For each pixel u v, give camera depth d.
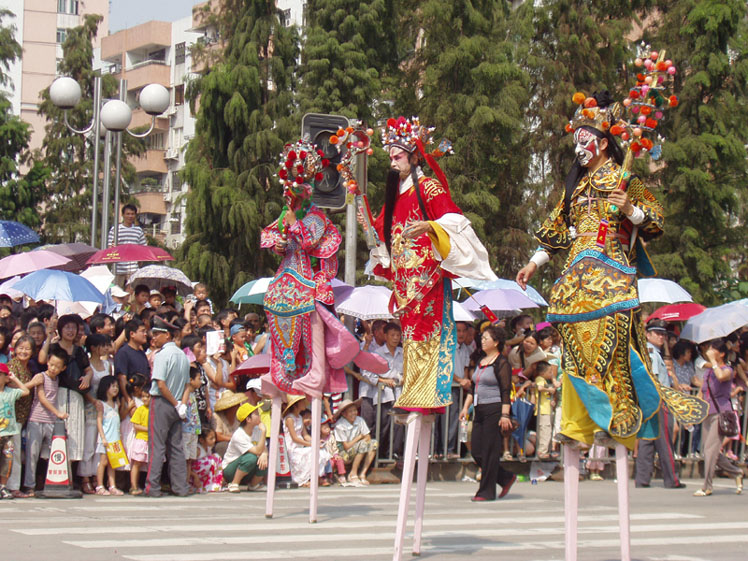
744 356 17.58
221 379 14.44
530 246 32.84
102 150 46.44
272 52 35.06
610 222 7.43
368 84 32.31
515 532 10.07
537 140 33.22
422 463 8.42
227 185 32.47
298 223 10.30
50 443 12.38
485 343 13.17
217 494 13.19
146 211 58.28
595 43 33.09
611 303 7.30
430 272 8.26
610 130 7.59
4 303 15.41
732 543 9.72
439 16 32.66
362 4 32.72
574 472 7.41
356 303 14.98
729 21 31.73
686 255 31.70
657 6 34.94
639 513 12.20
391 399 15.33
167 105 21.59
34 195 44.78
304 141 10.44
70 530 9.43
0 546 8.38
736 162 32.56
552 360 16.94
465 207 31.77
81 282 15.08
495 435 12.97
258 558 7.92
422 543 9.11
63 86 21.52
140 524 9.95
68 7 69.88
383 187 32.28
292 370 10.39
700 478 17.83
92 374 12.91
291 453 14.31
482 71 31.66
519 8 33.50
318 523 10.25
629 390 7.30
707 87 32.44
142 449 12.88
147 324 14.91
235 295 17.34
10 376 12.09
